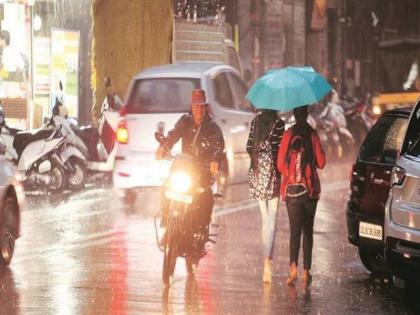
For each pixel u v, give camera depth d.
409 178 20.56
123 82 48.69
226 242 27.88
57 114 38.88
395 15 98.00
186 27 54.78
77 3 57.34
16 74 52.03
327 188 43.09
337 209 35.78
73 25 57.25
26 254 25.27
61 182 38.62
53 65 54.56
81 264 23.97
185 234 21.47
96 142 40.72
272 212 22.45
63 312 18.92
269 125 22.48
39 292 20.70
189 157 21.42
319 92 22.31
